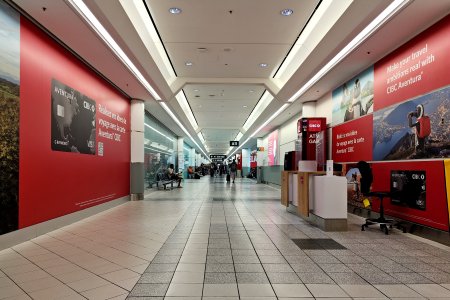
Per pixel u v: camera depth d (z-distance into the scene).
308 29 6.78
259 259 3.88
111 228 5.77
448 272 3.41
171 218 6.91
